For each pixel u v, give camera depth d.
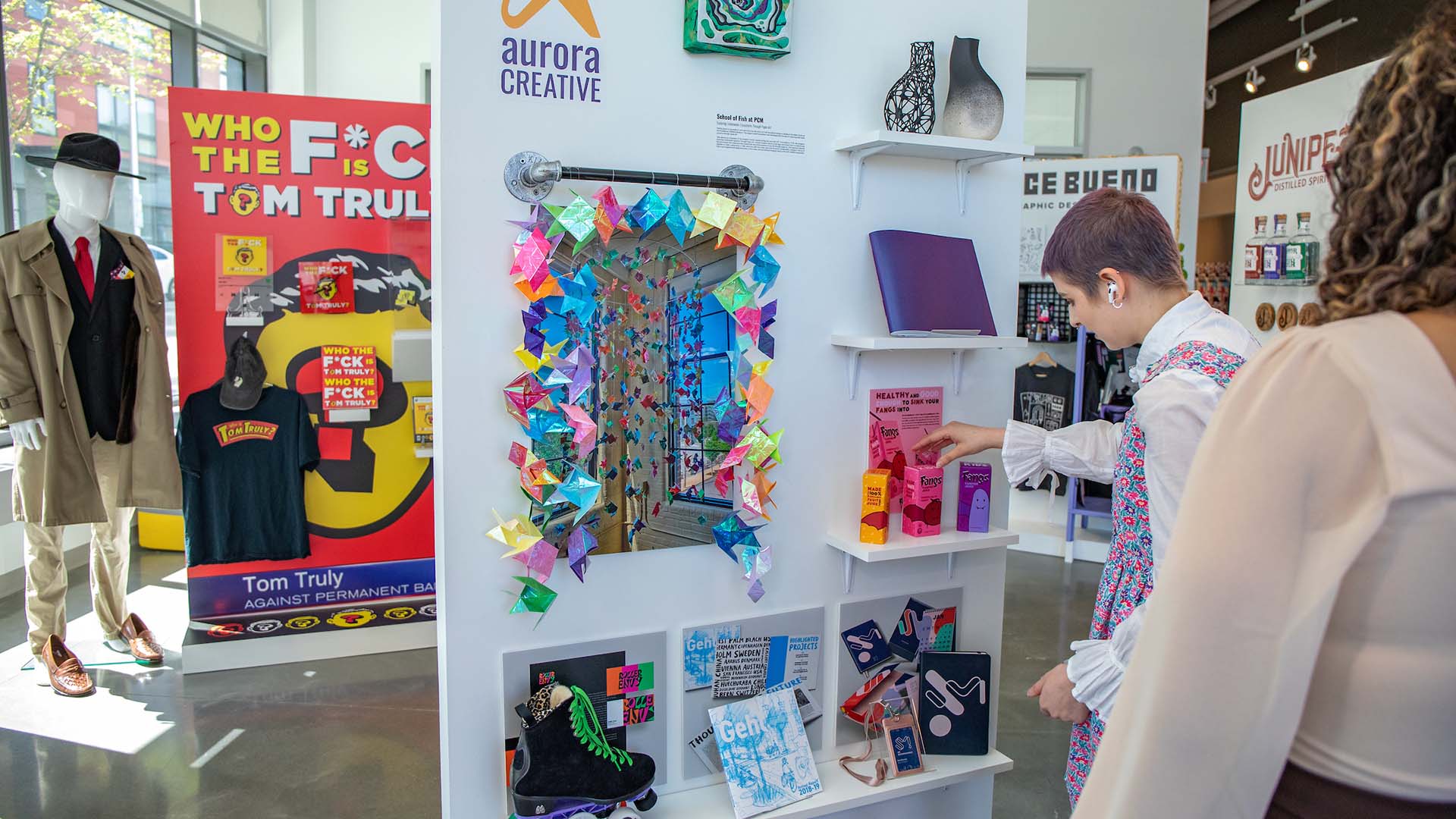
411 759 3.13
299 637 3.94
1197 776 0.72
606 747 1.92
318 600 3.99
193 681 3.74
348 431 3.95
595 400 1.95
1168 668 0.73
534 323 1.85
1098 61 6.63
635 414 1.99
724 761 2.03
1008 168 2.37
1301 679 0.70
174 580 4.95
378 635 4.06
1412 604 0.69
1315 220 4.57
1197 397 1.50
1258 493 0.71
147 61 5.66
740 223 2.01
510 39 1.82
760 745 2.08
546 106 1.87
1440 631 0.69
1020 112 2.36
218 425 3.80
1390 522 0.68
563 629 1.99
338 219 3.86
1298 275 4.61
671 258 1.98
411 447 4.04
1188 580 0.73
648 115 1.96
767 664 2.19
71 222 3.51
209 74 6.31
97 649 4.02
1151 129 6.68
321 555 3.97
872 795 2.12
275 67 6.89
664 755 2.11
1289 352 0.74
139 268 3.65
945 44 2.25
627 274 1.95
